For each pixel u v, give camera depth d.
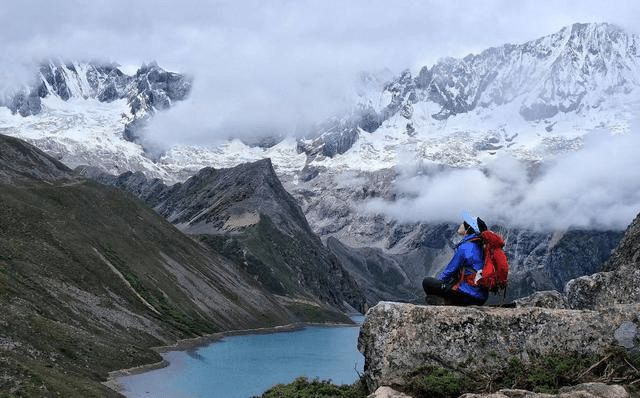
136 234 167.38
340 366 123.38
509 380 15.53
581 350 15.91
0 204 127.75
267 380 101.31
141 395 74.50
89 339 89.81
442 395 15.27
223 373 102.31
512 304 17.77
